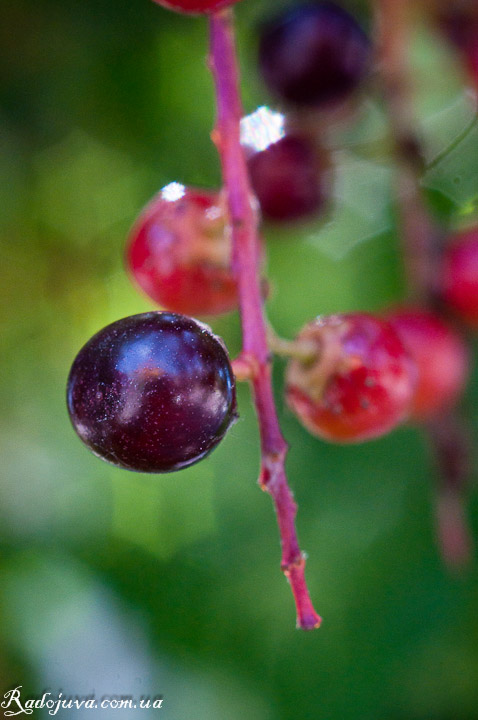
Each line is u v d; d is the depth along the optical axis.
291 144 0.19
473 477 0.19
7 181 0.20
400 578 0.20
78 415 0.15
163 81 0.20
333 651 0.20
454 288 0.19
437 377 0.18
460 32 0.19
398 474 0.20
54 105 0.20
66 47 0.20
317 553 0.20
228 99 0.15
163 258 0.17
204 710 0.20
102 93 0.20
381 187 0.20
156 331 0.15
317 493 0.20
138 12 0.20
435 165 0.19
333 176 0.19
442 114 0.20
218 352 0.15
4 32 0.20
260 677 0.20
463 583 0.20
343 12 0.19
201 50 0.20
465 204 0.20
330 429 0.17
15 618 0.20
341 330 0.17
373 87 0.19
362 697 0.20
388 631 0.20
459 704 0.19
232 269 0.15
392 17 0.19
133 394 0.15
